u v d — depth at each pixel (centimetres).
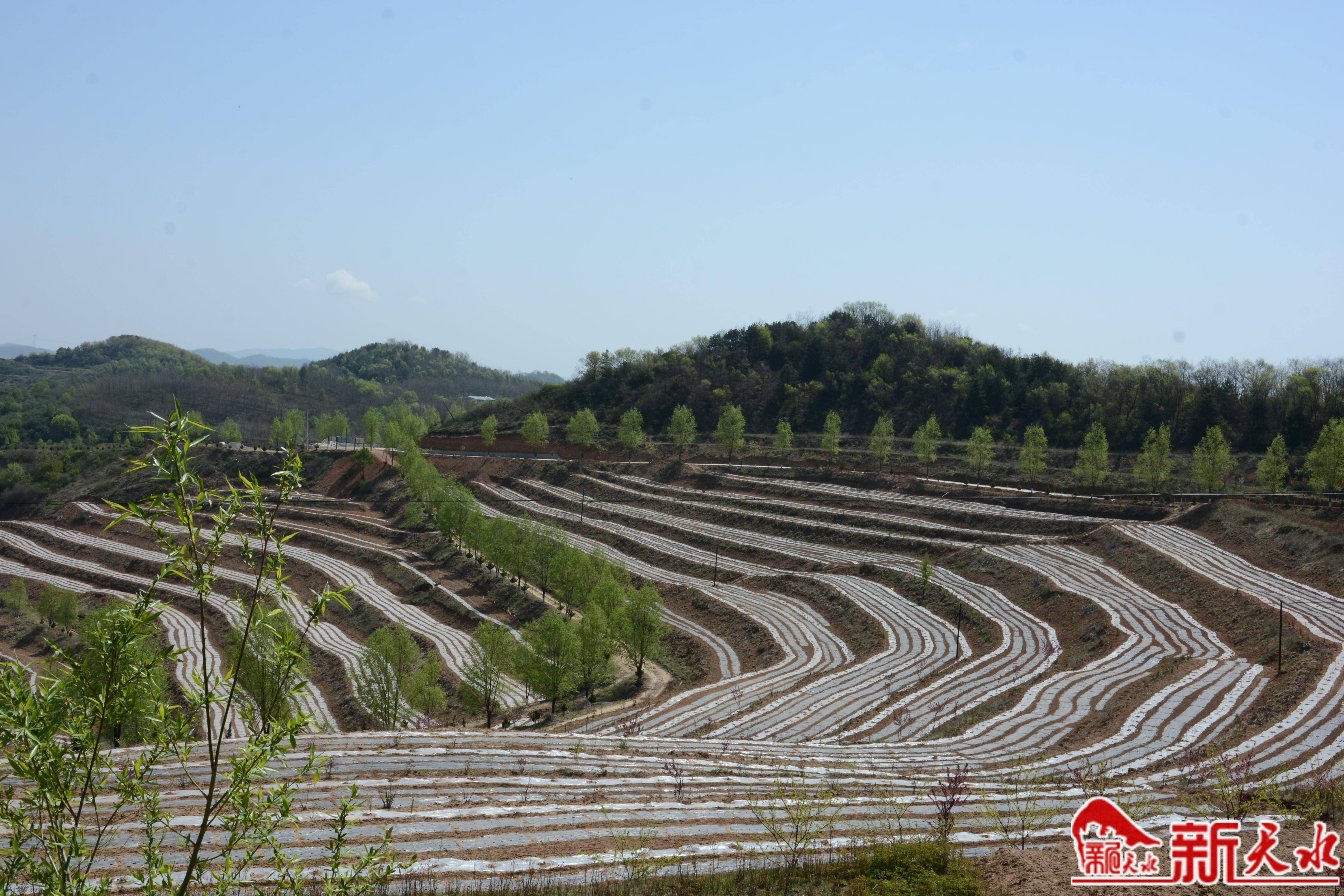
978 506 10744
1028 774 3478
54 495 16238
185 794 2606
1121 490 10775
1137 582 7419
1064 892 1725
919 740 4534
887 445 13325
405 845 2239
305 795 2745
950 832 2361
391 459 16662
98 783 1002
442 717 6962
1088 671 5497
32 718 888
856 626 7525
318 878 1867
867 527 10594
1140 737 4134
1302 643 5300
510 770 3262
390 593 10800
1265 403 13800
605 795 2891
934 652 6581
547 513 13250
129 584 11819
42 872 928
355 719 7212
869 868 1933
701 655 7544
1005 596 7731
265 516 969
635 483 14075
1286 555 7288
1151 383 15062
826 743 4638
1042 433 11525
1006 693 5284
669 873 2008
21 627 10662
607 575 7994
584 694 7106
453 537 12356
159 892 1036
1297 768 3506
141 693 974
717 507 12300
